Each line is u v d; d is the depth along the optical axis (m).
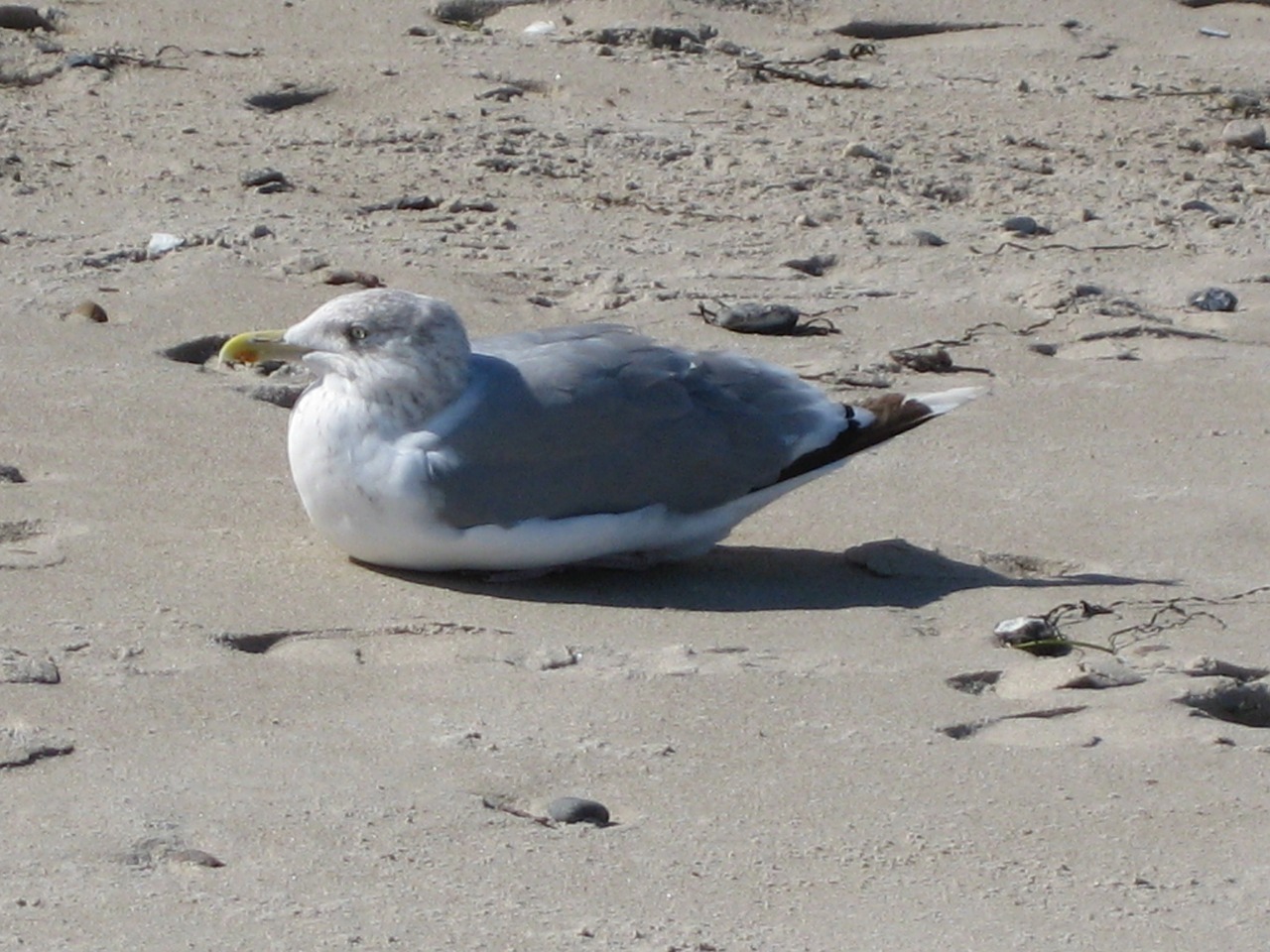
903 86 22.44
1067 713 9.47
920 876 7.88
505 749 8.75
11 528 10.88
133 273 15.36
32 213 16.53
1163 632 10.38
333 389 10.48
